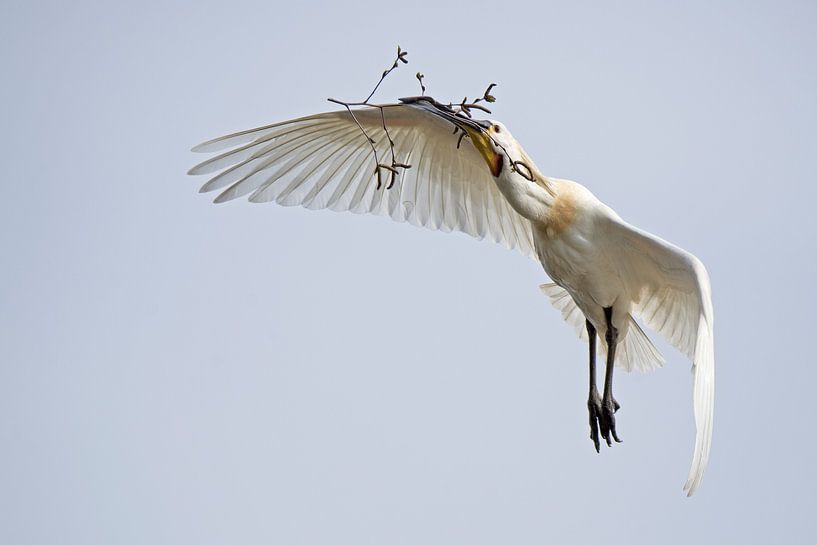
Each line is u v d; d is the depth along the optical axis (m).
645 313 12.62
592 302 12.66
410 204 13.95
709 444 10.24
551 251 12.45
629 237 12.08
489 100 11.85
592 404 12.91
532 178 12.17
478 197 13.75
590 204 12.28
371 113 13.35
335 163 14.02
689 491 10.04
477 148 12.15
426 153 13.68
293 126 13.70
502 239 13.87
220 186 13.95
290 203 14.09
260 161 13.92
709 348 10.67
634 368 13.81
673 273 12.04
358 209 14.09
